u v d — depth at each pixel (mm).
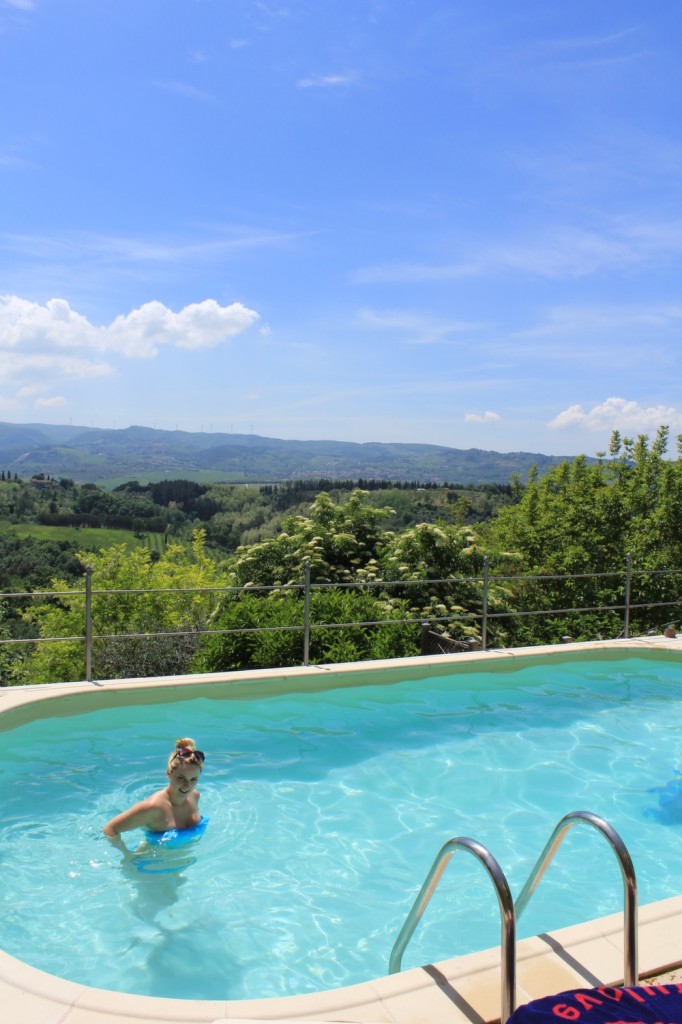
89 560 16922
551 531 14453
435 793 5527
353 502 12898
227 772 5762
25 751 6012
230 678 7078
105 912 3908
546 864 2910
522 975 2740
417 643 9500
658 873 4516
